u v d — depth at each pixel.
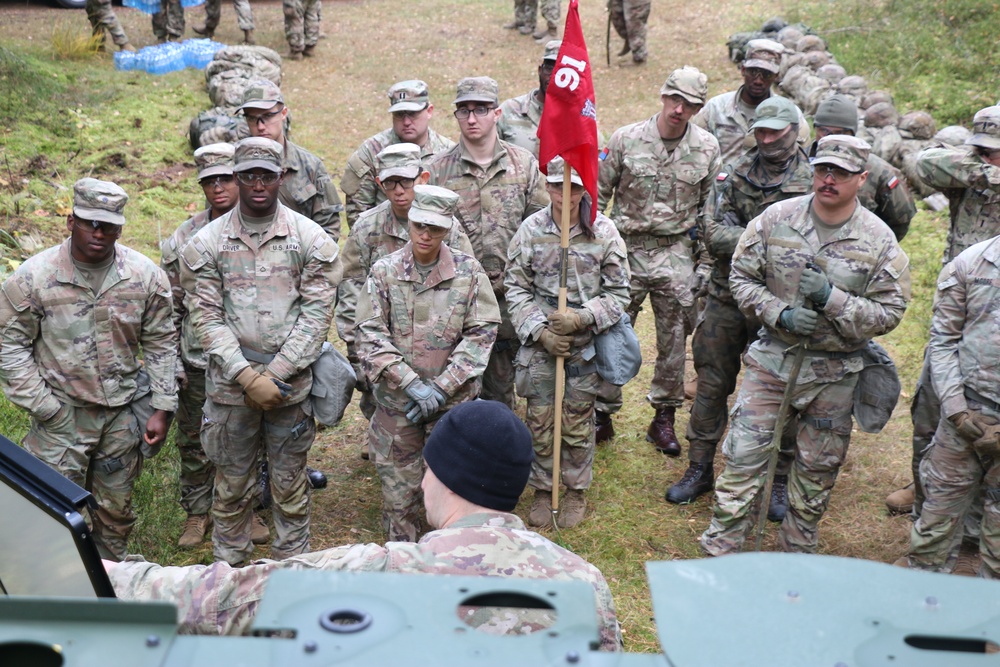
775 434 4.33
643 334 7.42
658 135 5.69
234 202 4.87
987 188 5.05
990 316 3.93
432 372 4.52
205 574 2.01
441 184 5.41
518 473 2.18
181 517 5.14
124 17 14.34
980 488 4.23
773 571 1.22
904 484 5.45
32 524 1.93
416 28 14.65
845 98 5.10
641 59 12.77
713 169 5.73
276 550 4.64
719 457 5.86
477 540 2.05
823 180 4.07
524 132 6.23
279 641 1.13
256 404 4.21
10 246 7.60
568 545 4.91
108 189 3.99
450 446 2.18
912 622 1.12
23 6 14.31
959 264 4.07
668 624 1.12
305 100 11.98
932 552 4.30
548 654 1.13
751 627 1.11
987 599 1.16
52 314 4.03
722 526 4.51
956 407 3.98
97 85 11.22
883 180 4.86
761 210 4.95
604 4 15.55
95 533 4.37
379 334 4.49
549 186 4.84
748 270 4.39
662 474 5.63
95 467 4.27
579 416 4.98
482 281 4.57
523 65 13.07
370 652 1.12
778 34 11.89
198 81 11.87
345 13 15.50
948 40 11.88
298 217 4.36
